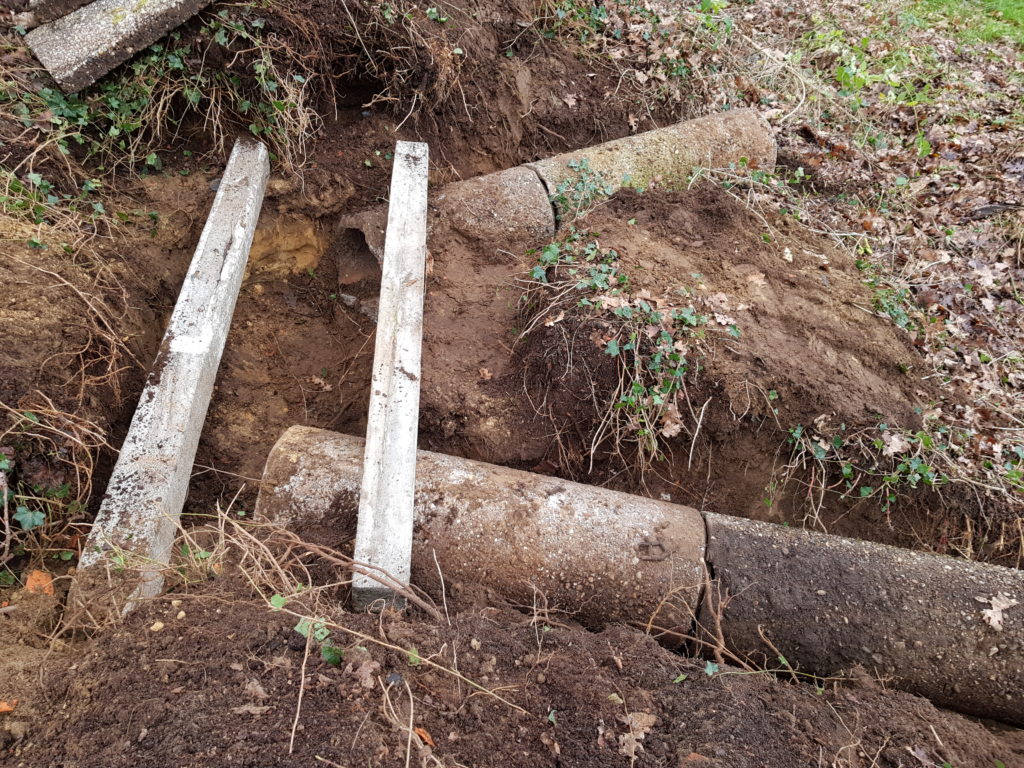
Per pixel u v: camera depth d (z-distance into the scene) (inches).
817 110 264.5
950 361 167.9
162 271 159.8
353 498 108.4
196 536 112.3
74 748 72.6
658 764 79.1
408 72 192.5
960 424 154.3
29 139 151.9
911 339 167.5
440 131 204.7
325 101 190.9
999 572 109.3
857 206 220.8
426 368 147.8
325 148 188.7
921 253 202.1
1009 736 100.1
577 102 234.7
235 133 179.6
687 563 105.7
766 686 94.7
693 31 267.4
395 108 196.9
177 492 111.5
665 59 248.7
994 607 103.0
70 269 135.0
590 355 141.8
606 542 105.8
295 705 78.1
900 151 250.5
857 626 103.0
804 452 142.9
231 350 162.9
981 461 147.9
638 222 179.5
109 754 71.8
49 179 152.6
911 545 144.1
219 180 174.4
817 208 215.9
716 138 208.4
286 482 110.1
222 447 144.4
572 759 78.7
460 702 82.2
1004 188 229.9
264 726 75.2
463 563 104.1
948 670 101.7
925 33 340.5
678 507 116.8
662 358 139.7
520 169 188.2
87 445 113.8
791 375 144.9
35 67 162.6
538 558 104.1
